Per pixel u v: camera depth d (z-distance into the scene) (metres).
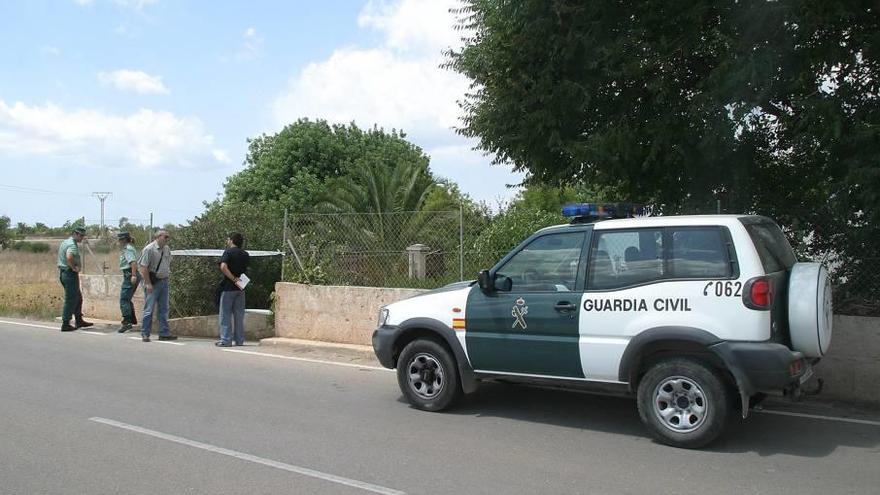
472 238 11.02
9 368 9.56
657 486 5.02
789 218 8.68
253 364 10.05
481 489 4.95
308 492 4.88
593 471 5.35
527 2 8.60
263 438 6.21
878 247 8.11
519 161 9.95
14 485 4.99
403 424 6.73
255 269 14.34
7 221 49.00
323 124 30.61
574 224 6.67
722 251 5.83
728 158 8.85
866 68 7.81
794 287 5.93
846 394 7.71
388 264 11.73
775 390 5.57
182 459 5.61
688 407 5.92
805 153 8.44
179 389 8.28
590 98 8.70
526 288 6.70
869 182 7.20
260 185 29.53
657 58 8.37
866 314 8.00
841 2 7.42
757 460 5.62
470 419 6.94
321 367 9.82
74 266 13.75
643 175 9.23
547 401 7.66
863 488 4.99
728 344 5.66
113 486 4.98
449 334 7.03
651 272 6.09
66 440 6.12
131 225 16.00
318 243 12.73
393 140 31.62
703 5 8.07
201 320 13.25
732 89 7.83
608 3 8.54
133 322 13.84
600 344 6.18
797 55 7.93
